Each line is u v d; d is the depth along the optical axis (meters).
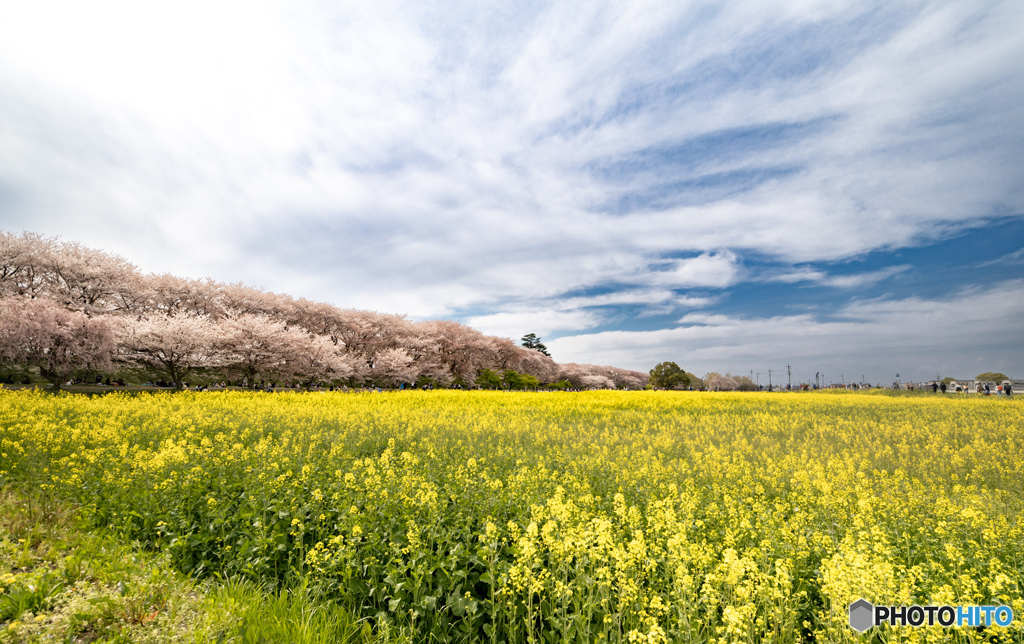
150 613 4.55
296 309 57.47
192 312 48.31
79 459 9.73
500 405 26.77
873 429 17.41
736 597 3.99
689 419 20.39
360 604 4.96
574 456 12.19
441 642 4.38
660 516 5.88
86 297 42.16
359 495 7.26
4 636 3.78
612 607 4.39
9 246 37.34
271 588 5.32
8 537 5.73
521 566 4.36
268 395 28.97
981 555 5.11
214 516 6.58
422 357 64.62
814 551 5.32
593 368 121.94
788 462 11.12
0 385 28.39
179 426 14.98
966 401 31.61
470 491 7.65
